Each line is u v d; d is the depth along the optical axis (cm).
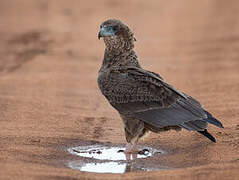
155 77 1150
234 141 1195
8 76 2048
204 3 5756
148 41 3134
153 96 1137
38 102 1608
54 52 2717
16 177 947
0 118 1406
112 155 1141
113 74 1193
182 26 3856
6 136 1235
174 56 2577
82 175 981
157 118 1126
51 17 4391
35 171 988
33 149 1146
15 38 3231
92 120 1427
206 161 1068
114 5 5456
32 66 2295
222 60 2425
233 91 1758
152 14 4728
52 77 2042
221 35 3309
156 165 1062
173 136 1271
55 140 1229
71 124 1375
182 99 1120
